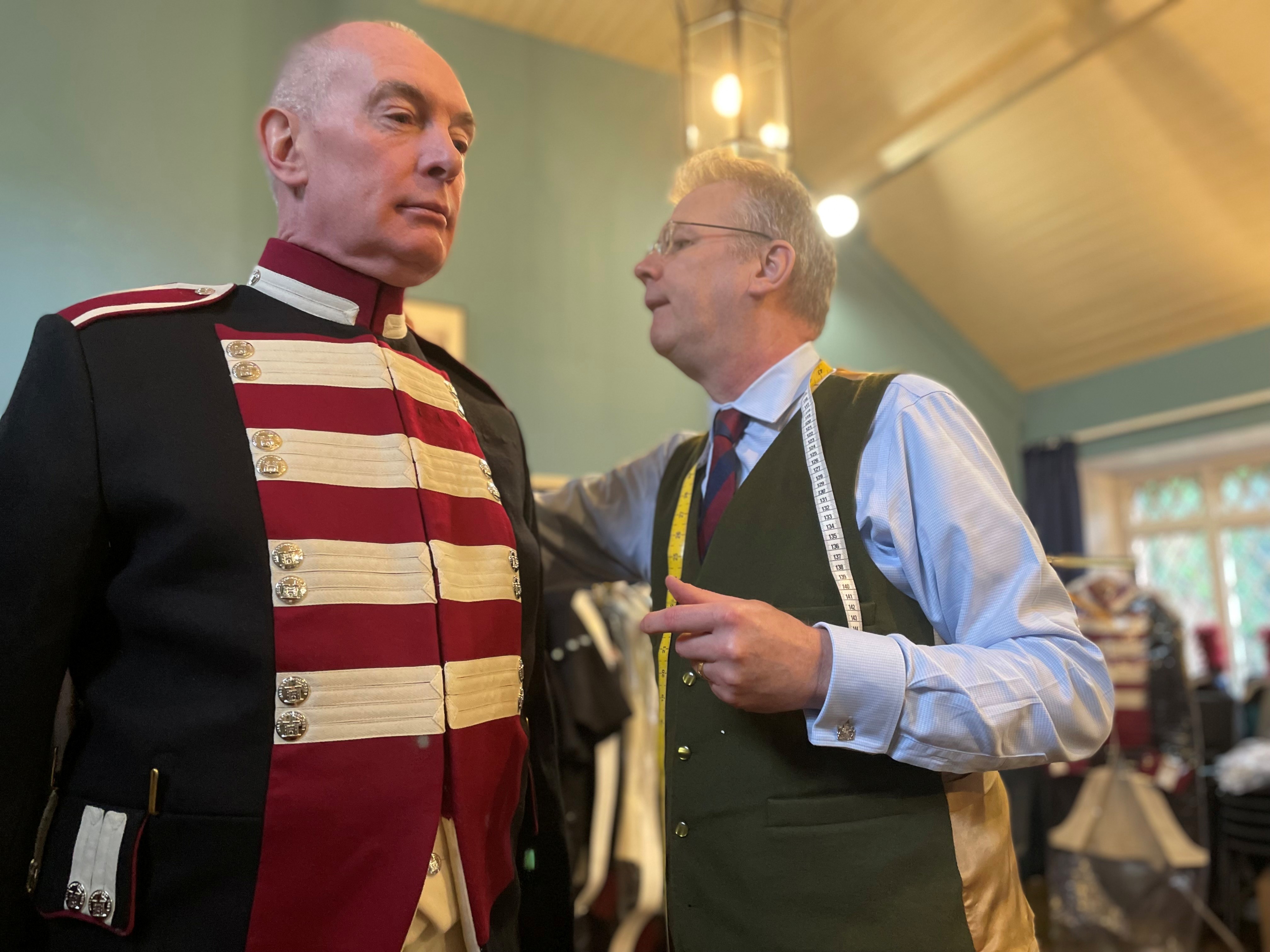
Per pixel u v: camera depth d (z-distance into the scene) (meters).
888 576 0.93
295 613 0.73
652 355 4.52
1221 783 3.20
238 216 3.58
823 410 1.02
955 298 5.80
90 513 0.72
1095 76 4.34
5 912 0.70
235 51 3.69
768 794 0.88
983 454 0.94
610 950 2.49
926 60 4.60
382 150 0.87
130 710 0.72
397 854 0.73
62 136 3.31
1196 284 4.98
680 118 4.83
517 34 4.46
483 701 0.84
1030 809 3.74
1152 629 3.43
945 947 0.81
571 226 4.43
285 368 0.82
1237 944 3.05
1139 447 5.61
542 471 4.14
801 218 1.13
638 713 2.73
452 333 4.03
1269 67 3.97
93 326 0.78
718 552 0.99
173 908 0.68
